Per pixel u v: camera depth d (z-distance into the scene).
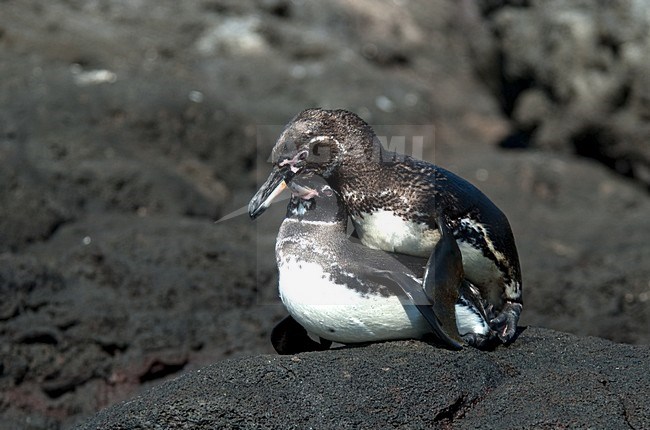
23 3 22.88
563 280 16.34
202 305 14.41
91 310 13.70
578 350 9.04
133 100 19.30
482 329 8.87
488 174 22.34
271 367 8.41
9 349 13.11
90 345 13.45
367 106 24.30
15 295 13.52
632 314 16.02
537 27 24.70
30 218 15.91
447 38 31.75
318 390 8.19
